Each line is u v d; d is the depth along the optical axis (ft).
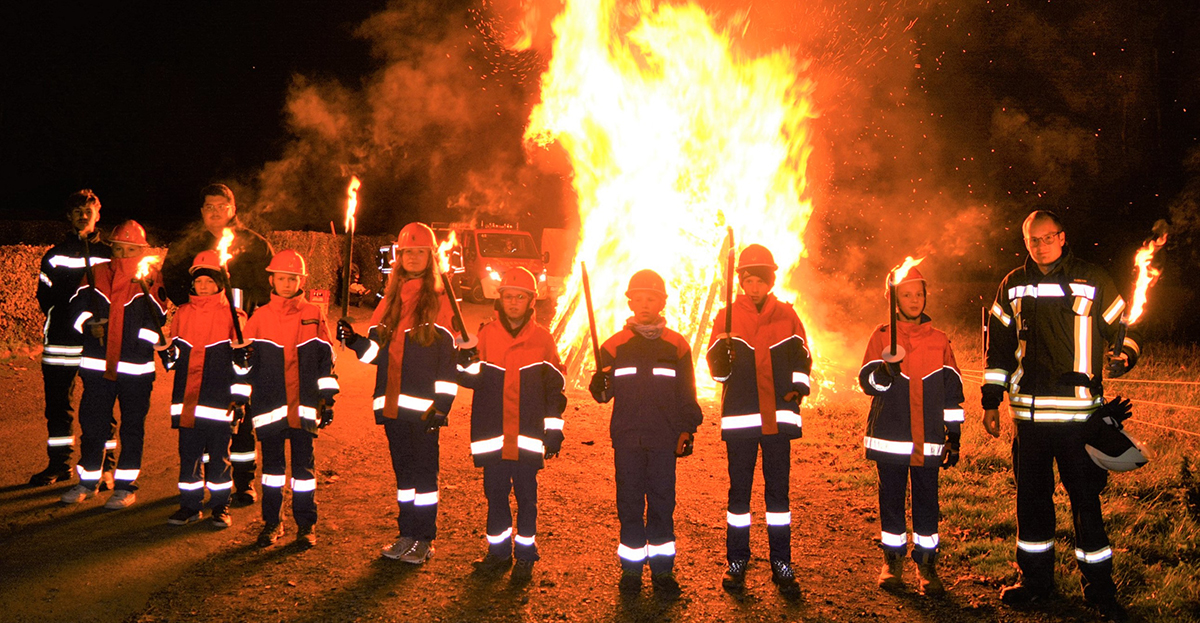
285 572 15.11
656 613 13.97
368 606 13.87
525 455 14.92
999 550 16.58
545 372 15.29
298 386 16.38
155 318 18.06
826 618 13.89
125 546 15.88
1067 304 14.14
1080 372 14.06
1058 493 19.80
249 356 16.15
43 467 20.72
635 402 14.74
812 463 23.79
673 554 14.75
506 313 15.39
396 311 15.89
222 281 17.42
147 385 18.26
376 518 18.17
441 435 25.86
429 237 16.05
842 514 19.24
